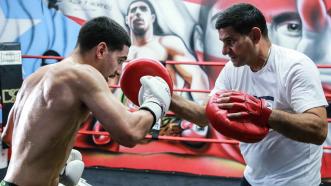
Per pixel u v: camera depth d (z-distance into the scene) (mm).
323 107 1540
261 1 3914
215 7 3979
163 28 4070
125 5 4098
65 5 4145
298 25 3873
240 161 3953
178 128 4031
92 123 4129
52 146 1433
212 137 3988
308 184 1693
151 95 1534
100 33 1462
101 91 1391
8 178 1478
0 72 2869
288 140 1658
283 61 1607
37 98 1458
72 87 1389
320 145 1638
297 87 1554
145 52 4117
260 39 1590
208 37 4008
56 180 1555
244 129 1448
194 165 4027
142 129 1415
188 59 4059
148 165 4074
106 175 3861
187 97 4078
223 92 1546
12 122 1619
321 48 3854
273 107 1655
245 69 1719
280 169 1705
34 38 4180
